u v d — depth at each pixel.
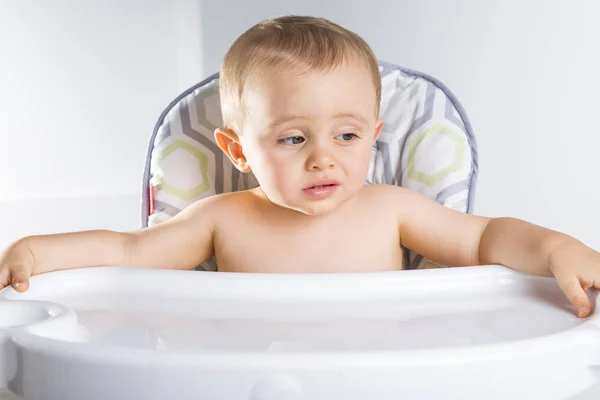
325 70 0.97
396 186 1.12
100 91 2.33
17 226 2.07
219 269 1.12
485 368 0.55
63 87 2.32
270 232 1.09
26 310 0.68
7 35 2.29
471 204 1.15
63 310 0.67
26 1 2.29
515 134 1.95
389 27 2.02
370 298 0.80
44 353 0.56
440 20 1.98
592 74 1.88
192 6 2.27
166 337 0.67
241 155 1.10
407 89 1.16
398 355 0.53
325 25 1.04
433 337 0.67
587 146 1.90
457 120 1.15
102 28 2.31
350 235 1.08
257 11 2.18
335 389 0.53
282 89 0.97
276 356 0.53
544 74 1.92
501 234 0.97
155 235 1.04
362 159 0.99
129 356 0.54
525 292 0.84
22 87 2.31
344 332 0.69
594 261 0.82
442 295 0.82
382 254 1.09
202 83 1.19
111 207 2.27
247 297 0.80
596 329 0.60
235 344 0.65
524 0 1.91
